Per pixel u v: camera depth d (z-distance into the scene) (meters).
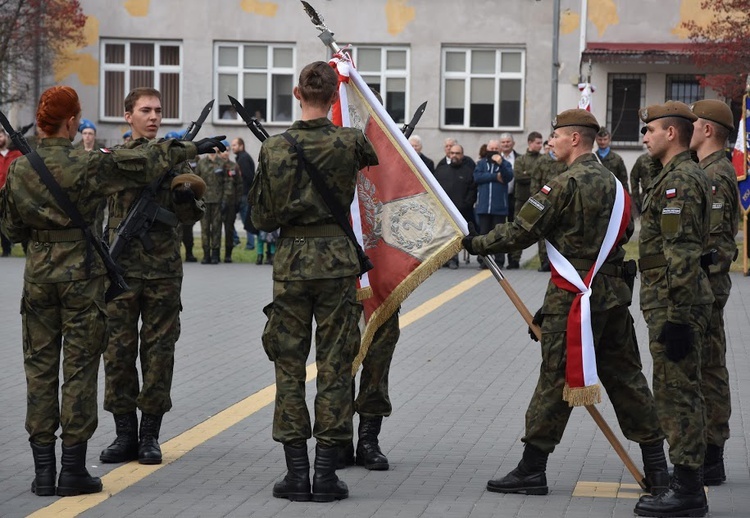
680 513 6.20
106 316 6.60
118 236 7.24
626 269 6.61
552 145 6.68
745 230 19.00
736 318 14.21
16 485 6.79
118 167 6.46
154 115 7.46
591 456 7.64
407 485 6.90
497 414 8.90
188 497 6.57
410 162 7.34
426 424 8.56
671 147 6.38
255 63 33.41
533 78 32.72
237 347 11.90
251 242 24.64
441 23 32.88
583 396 6.38
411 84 33.06
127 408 7.43
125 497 6.56
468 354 11.57
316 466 6.54
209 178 21.25
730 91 26.00
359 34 33.03
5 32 29.31
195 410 8.95
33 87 32.25
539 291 16.75
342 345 6.60
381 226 7.35
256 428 8.38
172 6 33.22
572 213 6.44
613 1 29.61
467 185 19.83
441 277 18.58
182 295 16.20
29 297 6.52
